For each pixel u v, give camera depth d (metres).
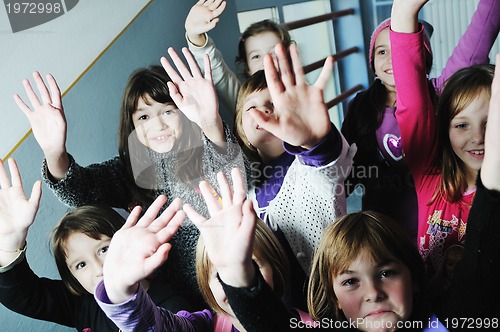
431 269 1.16
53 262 1.50
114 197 1.37
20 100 1.26
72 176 1.31
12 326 1.44
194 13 1.56
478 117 1.13
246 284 0.77
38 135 1.27
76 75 1.52
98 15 1.54
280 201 1.11
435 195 1.18
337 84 2.12
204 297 1.07
